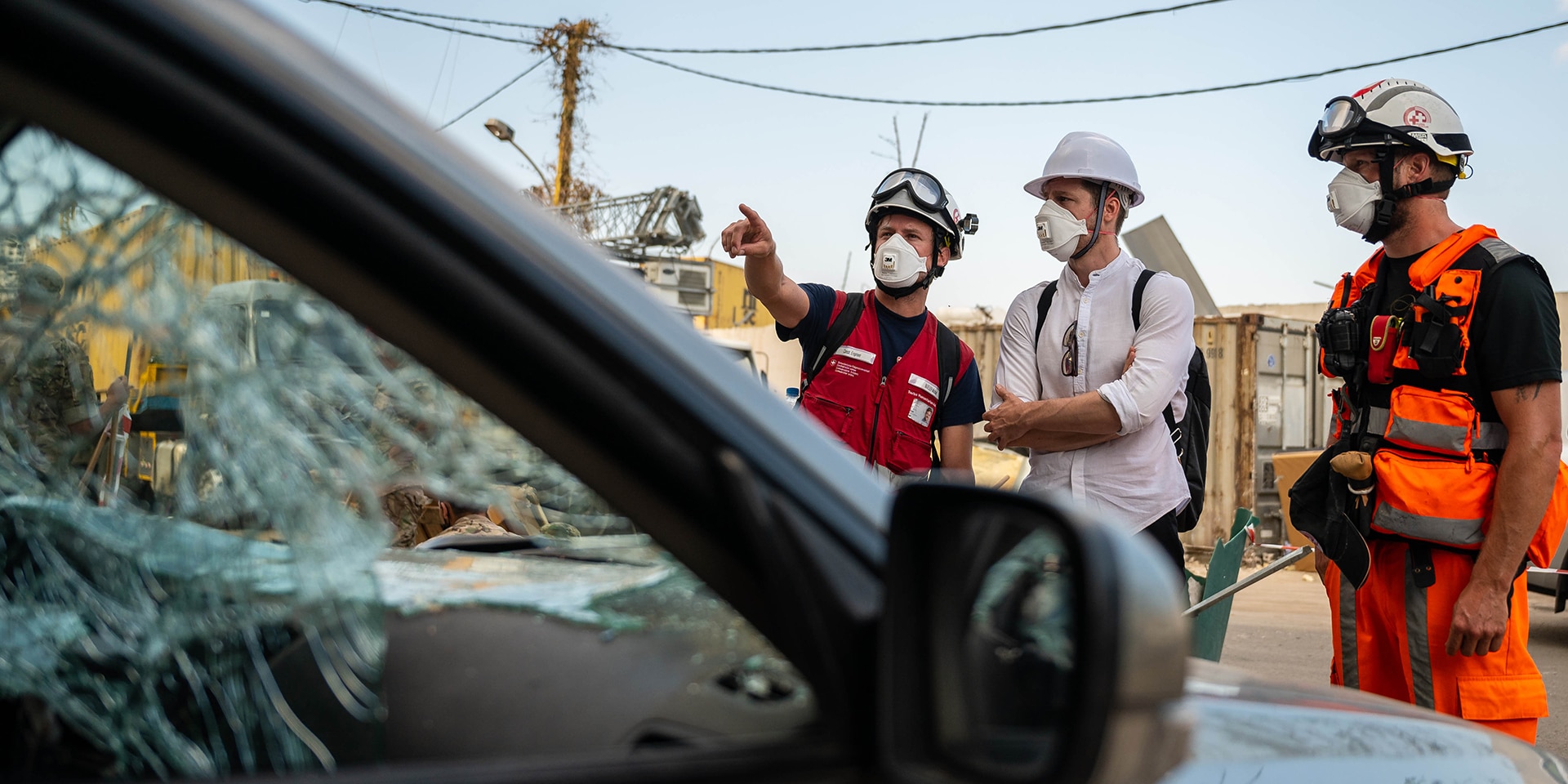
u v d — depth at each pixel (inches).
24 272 34.7
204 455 36.5
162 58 20.8
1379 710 43.6
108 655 35.8
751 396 26.3
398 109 24.0
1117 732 20.6
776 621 24.6
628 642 32.7
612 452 24.5
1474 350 88.0
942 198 110.2
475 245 23.1
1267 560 374.6
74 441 37.8
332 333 33.4
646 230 726.5
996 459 305.9
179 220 32.1
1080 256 113.3
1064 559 22.0
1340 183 95.2
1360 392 95.7
